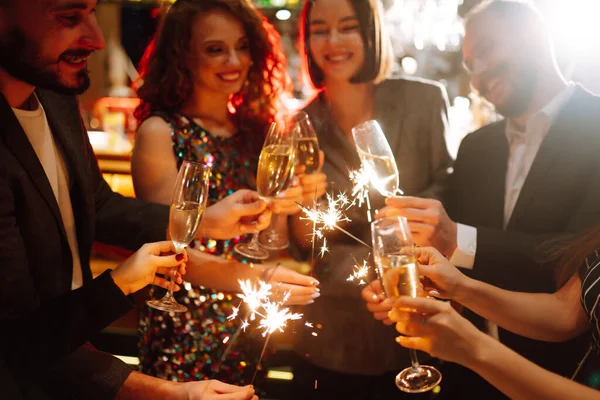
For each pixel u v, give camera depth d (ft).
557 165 7.68
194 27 7.75
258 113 8.38
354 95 8.94
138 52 14.56
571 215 7.63
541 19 7.84
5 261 5.31
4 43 5.41
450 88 14.20
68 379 5.46
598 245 6.15
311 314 8.64
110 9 15.56
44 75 5.56
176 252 5.83
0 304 5.28
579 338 7.44
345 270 8.54
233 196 7.12
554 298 6.38
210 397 5.26
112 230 7.23
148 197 7.89
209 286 7.21
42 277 5.80
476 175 8.58
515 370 4.67
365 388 8.67
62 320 5.18
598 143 7.51
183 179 5.70
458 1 13.73
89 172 6.64
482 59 7.92
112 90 15.96
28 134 6.03
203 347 7.71
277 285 6.76
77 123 6.65
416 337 4.86
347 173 8.77
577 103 7.74
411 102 9.07
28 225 5.66
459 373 8.36
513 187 8.29
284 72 8.59
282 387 9.83
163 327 7.66
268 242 8.02
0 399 5.01
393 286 5.12
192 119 8.04
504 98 7.95
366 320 8.55
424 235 7.26
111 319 5.27
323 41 8.51
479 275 7.67
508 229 7.97
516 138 8.31
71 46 5.50
